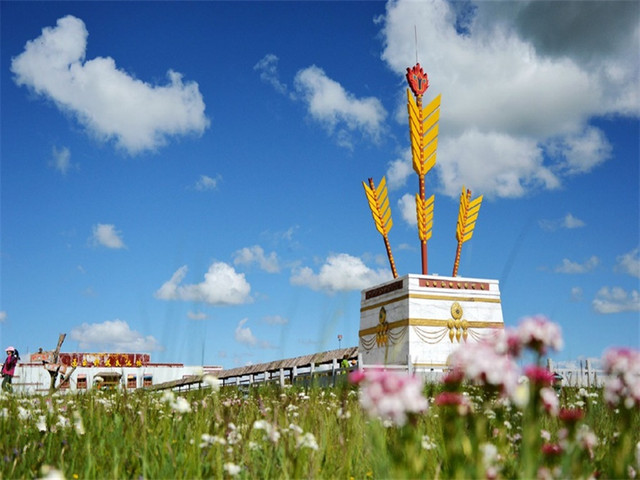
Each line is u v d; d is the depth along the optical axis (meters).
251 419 8.91
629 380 5.28
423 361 29.52
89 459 6.69
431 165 33.41
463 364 4.85
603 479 5.58
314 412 8.52
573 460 5.25
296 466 6.21
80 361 44.84
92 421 8.64
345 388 10.95
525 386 4.83
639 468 5.64
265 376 28.06
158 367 46.94
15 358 19.28
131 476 6.87
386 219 34.19
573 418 5.48
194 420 8.45
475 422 5.32
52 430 8.31
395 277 33.06
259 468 6.84
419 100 33.78
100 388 13.27
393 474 5.04
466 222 34.06
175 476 6.47
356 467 6.97
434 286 30.95
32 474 6.72
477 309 31.38
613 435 7.05
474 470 4.96
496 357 4.76
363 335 33.88
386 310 32.06
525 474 4.80
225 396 12.96
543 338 4.80
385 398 4.30
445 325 30.45
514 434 6.49
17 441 7.78
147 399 10.60
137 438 7.77
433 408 8.93
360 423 7.84
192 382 25.56
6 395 10.75
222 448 6.96
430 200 33.22
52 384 16.02
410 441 4.99
